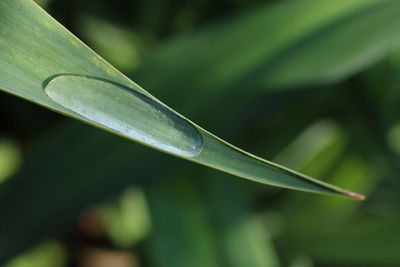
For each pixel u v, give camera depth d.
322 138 0.29
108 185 0.21
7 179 0.21
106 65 0.13
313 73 0.21
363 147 0.28
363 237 0.28
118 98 0.14
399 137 0.29
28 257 0.30
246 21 0.23
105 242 0.34
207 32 0.22
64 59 0.13
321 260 0.28
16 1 0.13
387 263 0.27
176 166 0.21
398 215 0.28
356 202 0.29
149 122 0.14
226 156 0.13
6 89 0.13
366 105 0.27
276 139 0.29
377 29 0.22
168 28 0.30
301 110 0.29
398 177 0.28
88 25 0.28
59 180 0.21
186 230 0.23
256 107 0.22
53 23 0.13
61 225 0.22
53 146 0.21
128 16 0.30
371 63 0.24
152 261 0.22
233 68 0.22
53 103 0.13
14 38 0.13
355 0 0.23
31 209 0.21
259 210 0.30
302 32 0.22
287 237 0.29
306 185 0.13
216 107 0.21
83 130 0.21
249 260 0.23
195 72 0.22
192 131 0.13
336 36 0.22
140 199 0.31
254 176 0.13
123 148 0.21
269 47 0.22
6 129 0.32
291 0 0.23
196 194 0.23
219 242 0.23
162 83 0.21
